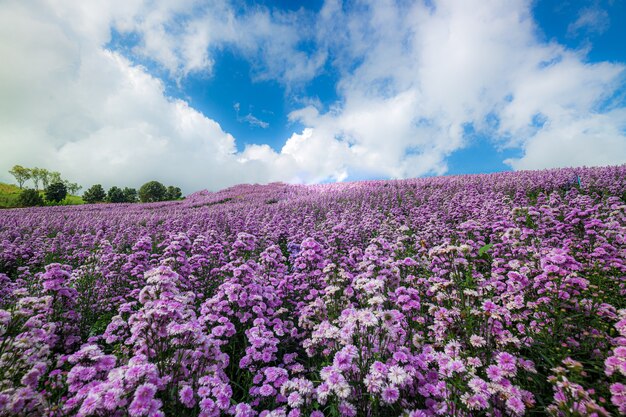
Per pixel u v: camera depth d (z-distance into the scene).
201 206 32.78
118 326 4.97
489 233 9.91
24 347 3.46
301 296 6.96
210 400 3.16
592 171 20.23
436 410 2.98
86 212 29.81
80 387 3.09
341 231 11.10
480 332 3.86
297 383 3.47
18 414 2.78
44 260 11.56
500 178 22.94
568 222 8.18
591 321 4.08
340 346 4.13
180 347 3.57
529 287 5.00
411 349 4.09
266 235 12.90
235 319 5.28
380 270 5.54
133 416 2.54
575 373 3.01
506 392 2.85
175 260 6.95
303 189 37.56
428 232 10.52
